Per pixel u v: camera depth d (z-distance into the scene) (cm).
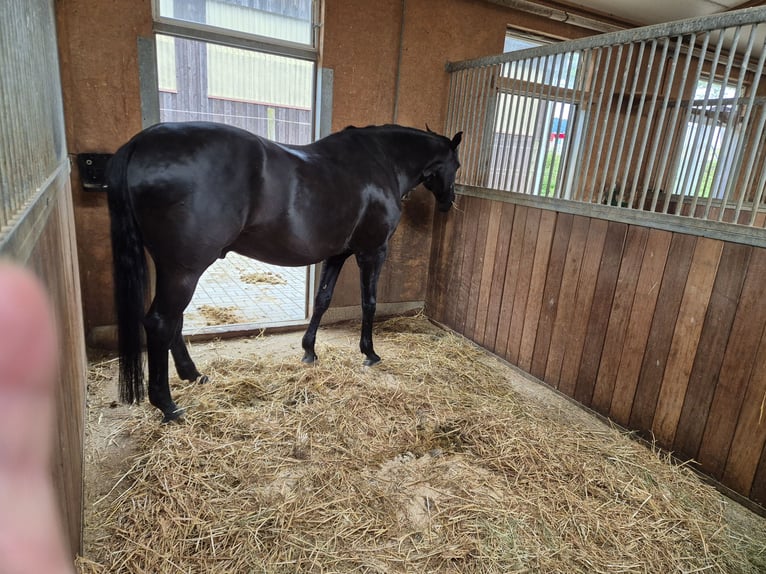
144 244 173
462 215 329
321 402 222
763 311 176
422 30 316
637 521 165
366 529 153
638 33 207
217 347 288
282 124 591
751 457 182
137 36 242
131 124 251
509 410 233
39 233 93
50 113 144
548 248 264
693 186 409
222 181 170
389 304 364
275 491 166
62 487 103
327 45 290
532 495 173
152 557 138
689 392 202
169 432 190
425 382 257
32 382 20
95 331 266
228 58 553
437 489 173
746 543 163
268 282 432
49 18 171
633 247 220
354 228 233
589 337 244
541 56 261
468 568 142
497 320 304
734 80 507
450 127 340
